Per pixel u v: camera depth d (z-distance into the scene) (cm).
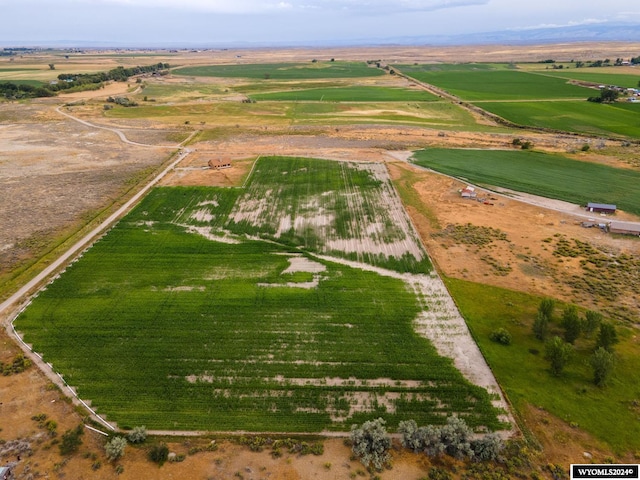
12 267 4747
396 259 4922
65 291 4294
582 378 3247
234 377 3275
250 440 2755
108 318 3897
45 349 3528
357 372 3316
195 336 3681
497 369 3341
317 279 4538
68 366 3350
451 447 2669
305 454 2661
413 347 3578
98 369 3328
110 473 2522
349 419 2936
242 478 2497
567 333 3550
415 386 3209
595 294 4222
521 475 2528
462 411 3008
